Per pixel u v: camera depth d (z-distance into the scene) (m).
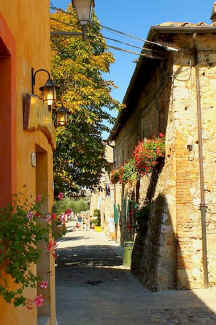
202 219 10.87
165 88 12.10
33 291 4.73
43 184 6.56
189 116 11.20
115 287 11.54
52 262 6.89
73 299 9.89
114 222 28.86
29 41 5.09
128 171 14.80
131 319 7.95
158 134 13.05
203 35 11.21
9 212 3.55
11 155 3.72
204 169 11.09
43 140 6.07
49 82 5.48
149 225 12.88
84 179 16.03
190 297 9.81
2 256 3.26
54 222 4.38
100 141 15.52
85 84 14.20
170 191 11.13
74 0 7.99
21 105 4.32
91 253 21.22
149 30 10.98
